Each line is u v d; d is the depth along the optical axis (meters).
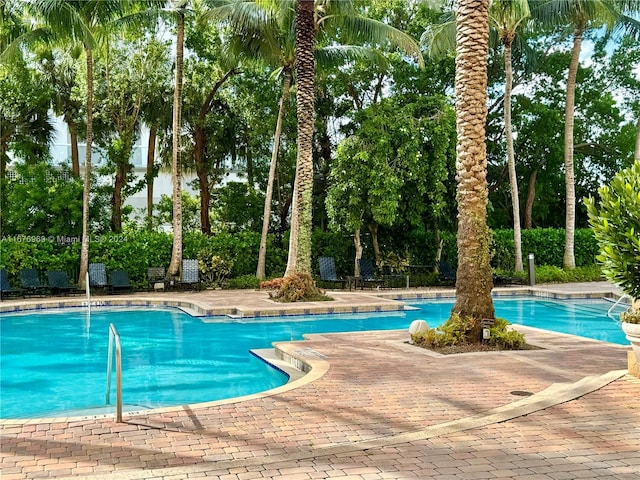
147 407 7.34
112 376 9.15
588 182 30.94
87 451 4.85
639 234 6.96
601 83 28.83
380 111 21.05
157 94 24.55
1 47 19.75
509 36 21.80
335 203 20.84
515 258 23.12
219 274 21.66
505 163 28.30
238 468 4.32
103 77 23.70
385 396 6.60
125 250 20.62
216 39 23.08
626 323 7.10
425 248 23.83
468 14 9.57
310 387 7.02
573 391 6.42
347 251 23.30
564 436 5.03
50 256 19.69
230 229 27.34
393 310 16.02
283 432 5.33
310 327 13.73
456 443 4.86
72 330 13.49
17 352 11.09
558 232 25.19
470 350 9.35
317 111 25.17
